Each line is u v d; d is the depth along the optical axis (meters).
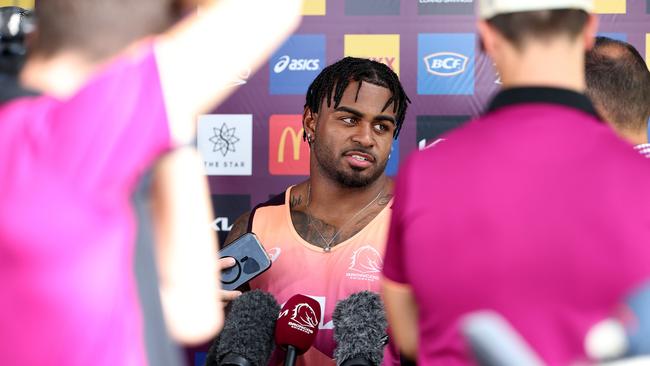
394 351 9.81
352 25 11.71
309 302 9.29
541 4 5.20
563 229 4.72
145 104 3.51
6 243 3.41
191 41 3.64
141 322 3.73
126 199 3.63
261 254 10.35
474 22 11.59
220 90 3.67
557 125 5.01
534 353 4.64
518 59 5.28
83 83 3.63
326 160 10.98
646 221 4.69
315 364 10.54
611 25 11.51
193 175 4.11
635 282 4.61
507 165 4.94
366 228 10.98
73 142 3.45
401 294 5.62
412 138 11.62
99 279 3.48
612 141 4.98
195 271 4.12
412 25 11.64
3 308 3.44
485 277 4.79
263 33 3.66
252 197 11.80
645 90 8.59
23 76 3.88
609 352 3.74
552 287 4.68
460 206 4.94
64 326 3.46
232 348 9.23
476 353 3.83
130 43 3.89
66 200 3.43
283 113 11.80
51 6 3.88
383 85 10.89
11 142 3.51
